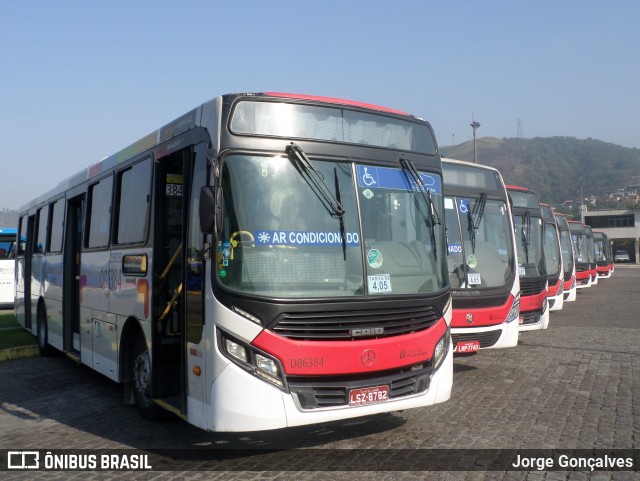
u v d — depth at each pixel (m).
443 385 6.39
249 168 5.73
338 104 6.29
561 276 16.53
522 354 12.09
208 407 5.60
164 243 7.10
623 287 36.12
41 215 13.05
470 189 10.60
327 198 5.95
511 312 10.10
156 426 7.38
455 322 9.52
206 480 5.53
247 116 5.83
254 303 5.44
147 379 7.36
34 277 13.34
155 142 7.28
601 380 9.62
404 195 6.53
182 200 6.94
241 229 5.60
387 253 6.18
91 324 9.23
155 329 6.99
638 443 6.42
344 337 5.67
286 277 5.61
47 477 5.75
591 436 6.67
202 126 6.03
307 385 5.51
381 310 5.92
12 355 12.32
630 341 13.88
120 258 8.07
